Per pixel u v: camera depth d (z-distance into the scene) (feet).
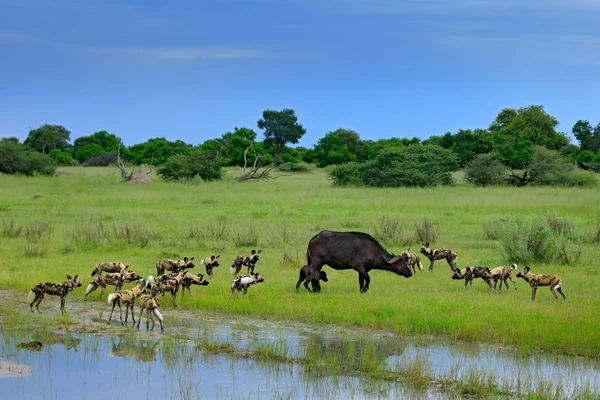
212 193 570.05
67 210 422.82
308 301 180.04
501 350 139.03
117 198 504.02
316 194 553.64
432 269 247.70
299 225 355.15
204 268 243.81
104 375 125.39
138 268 233.14
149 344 145.28
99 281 187.32
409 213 422.00
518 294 194.08
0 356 136.56
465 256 271.90
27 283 203.10
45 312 175.22
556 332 144.97
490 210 434.30
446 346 142.20
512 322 153.99
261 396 114.01
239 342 145.69
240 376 124.26
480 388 115.55
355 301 180.04
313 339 147.64
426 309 168.86
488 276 199.82
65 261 249.34
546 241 257.34
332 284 212.84
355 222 367.45
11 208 431.84
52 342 146.82
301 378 122.93
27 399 112.88
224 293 195.31
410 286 208.03
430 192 580.71
